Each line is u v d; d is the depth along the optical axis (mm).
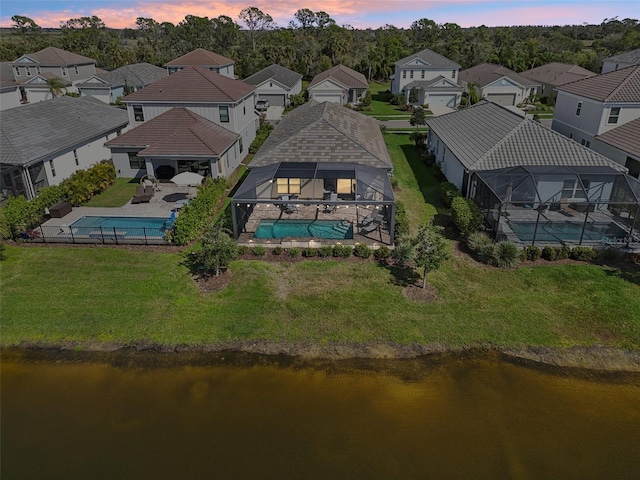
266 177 25172
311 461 12344
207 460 12352
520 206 26609
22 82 72500
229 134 36562
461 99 66688
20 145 29109
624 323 17688
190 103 37531
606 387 15094
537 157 27641
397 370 15789
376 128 38438
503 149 28141
